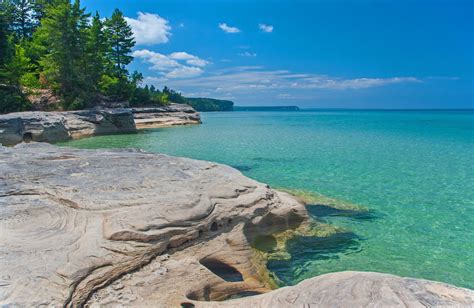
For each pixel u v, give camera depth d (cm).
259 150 2900
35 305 547
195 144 3288
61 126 3447
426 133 4662
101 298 638
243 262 920
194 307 652
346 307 512
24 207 851
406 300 513
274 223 1134
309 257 1016
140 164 1239
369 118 10481
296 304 548
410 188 1695
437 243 1095
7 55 4419
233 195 1077
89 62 5041
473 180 1848
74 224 791
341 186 1727
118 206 867
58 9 4641
